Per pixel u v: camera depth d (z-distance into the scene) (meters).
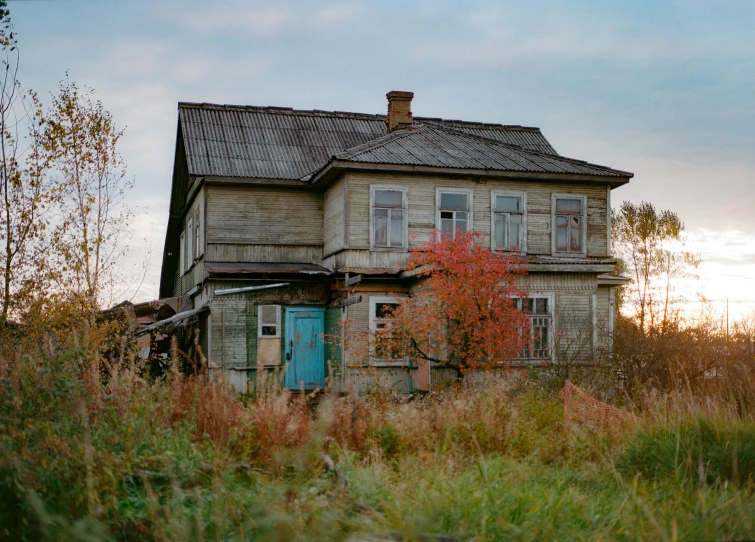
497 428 9.55
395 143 22.72
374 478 6.93
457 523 5.30
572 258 22.58
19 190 13.74
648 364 15.74
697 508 5.81
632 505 5.88
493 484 6.33
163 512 5.17
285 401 8.48
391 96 25.03
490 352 16.16
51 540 4.56
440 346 18.42
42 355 7.34
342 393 15.76
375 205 21.47
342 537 4.95
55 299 14.00
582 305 19.33
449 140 23.83
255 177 22.95
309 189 23.88
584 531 5.37
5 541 4.76
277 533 4.75
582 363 16.83
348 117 27.38
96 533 4.55
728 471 7.42
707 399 9.62
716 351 15.05
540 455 9.20
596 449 8.78
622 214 36.25
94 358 9.83
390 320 17.73
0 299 13.36
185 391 8.98
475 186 22.12
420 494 6.18
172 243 31.34
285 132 25.77
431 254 17.17
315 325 22.34
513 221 22.34
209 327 21.33
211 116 25.59
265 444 7.73
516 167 22.03
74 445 5.55
